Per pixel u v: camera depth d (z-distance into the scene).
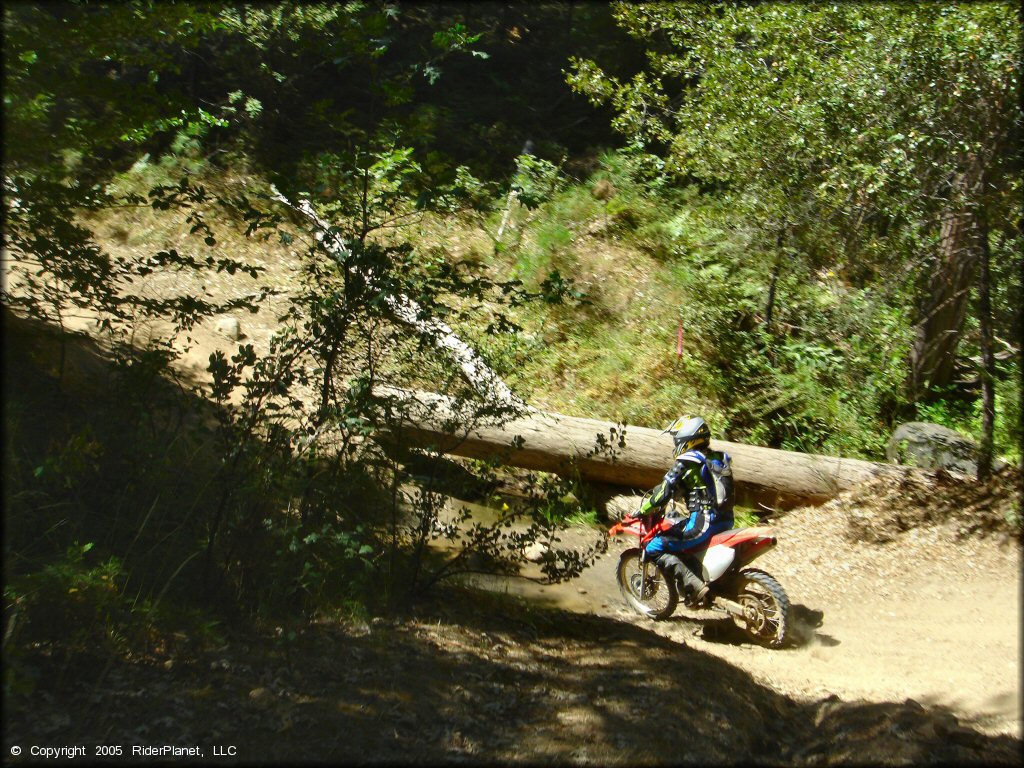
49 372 6.84
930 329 10.61
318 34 5.78
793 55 10.06
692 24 11.55
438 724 3.90
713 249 13.02
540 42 21.11
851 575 7.49
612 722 4.09
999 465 8.34
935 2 8.46
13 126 4.99
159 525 5.32
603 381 11.28
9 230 5.55
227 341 10.47
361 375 5.66
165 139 14.87
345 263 5.19
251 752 3.41
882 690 5.23
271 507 5.31
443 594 5.92
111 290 5.96
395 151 5.25
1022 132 8.11
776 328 11.99
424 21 19.75
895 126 8.48
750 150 10.45
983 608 6.52
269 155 14.15
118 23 5.20
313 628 4.73
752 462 8.94
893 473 8.67
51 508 5.09
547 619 6.00
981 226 8.31
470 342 6.46
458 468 7.27
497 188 5.61
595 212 14.79
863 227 9.84
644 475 9.30
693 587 6.54
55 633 3.97
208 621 4.49
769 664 5.86
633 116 12.20
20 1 4.81
